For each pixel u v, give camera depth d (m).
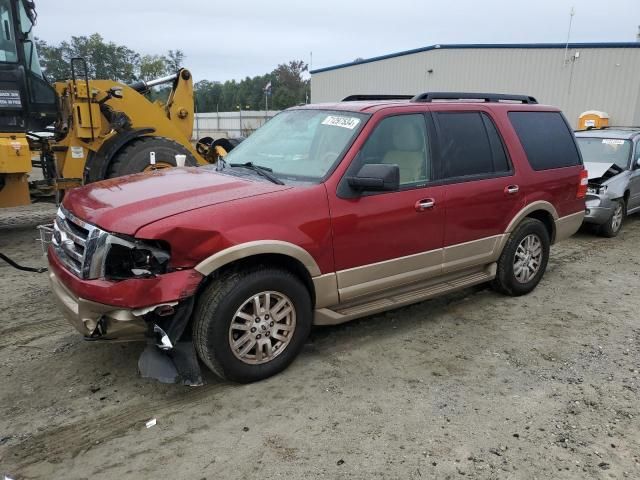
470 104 5.14
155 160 8.55
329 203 3.95
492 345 4.63
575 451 3.21
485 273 5.39
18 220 9.72
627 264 7.38
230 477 2.93
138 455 3.10
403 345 4.59
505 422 3.49
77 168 8.48
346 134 4.29
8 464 3.00
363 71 30.09
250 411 3.55
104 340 3.50
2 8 7.74
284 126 4.91
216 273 3.64
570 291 6.12
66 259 3.73
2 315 5.04
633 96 20.34
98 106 8.30
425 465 3.05
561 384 3.99
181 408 3.57
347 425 3.41
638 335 4.92
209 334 3.58
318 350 4.45
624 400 3.79
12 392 3.72
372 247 4.23
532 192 5.50
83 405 3.58
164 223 3.31
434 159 4.66
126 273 3.35
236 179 4.13
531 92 22.88
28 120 8.29
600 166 9.38
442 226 4.70
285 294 3.85
